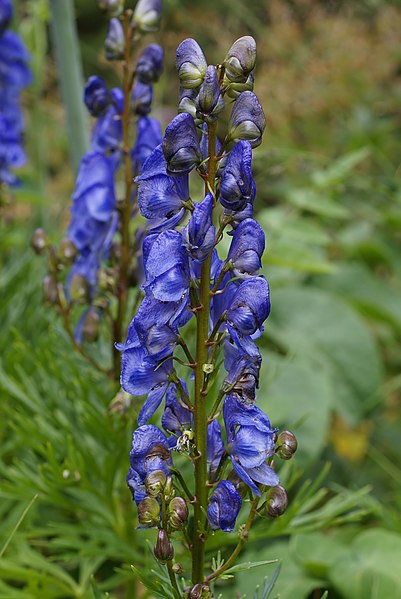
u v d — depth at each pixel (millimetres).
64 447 800
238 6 1966
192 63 555
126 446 769
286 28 1929
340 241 1511
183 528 578
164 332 566
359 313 1379
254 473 573
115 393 786
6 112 1133
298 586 858
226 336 575
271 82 1803
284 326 1250
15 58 1122
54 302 776
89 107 762
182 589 614
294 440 578
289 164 1434
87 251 776
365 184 1366
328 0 2119
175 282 553
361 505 1002
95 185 766
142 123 769
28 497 778
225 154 561
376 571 839
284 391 1055
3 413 930
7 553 836
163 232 554
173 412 589
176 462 797
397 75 2037
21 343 829
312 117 1851
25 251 1024
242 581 871
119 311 776
